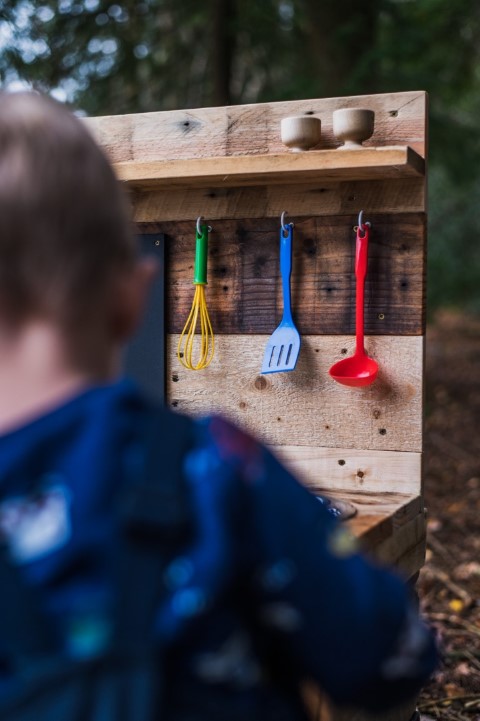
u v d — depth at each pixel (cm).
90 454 74
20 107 82
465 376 859
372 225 189
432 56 586
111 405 77
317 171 176
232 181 190
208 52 520
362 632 78
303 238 195
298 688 87
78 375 79
